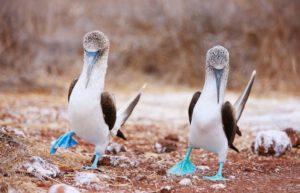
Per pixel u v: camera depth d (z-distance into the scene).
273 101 20.45
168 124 16.31
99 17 27.45
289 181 9.90
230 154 12.30
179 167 10.41
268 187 9.46
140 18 26.86
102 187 9.23
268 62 24.12
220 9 25.73
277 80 23.41
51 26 24.84
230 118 9.72
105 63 10.02
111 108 10.01
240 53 24.70
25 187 8.63
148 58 25.41
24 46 22.92
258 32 24.95
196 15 25.56
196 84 24.19
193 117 9.88
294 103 19.86
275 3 24.84
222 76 9.79
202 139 9.95
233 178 10.12
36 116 16.00
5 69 22.19
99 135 10.16
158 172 10.32
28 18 23.17
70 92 10.32
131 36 26.45
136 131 15.02
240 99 10.49
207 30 25.45
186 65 24.59
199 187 9.45
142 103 19.69
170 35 25.41
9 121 15.07
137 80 24.31
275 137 12.10
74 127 10.18
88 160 11.06
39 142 11.76
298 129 15.00
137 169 10.66
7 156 9.48
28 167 9.48
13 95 19.98
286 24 24.50
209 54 9.80
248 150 12.68
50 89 21.25
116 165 10.84
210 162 11.55
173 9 25.94
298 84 23.31
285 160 11.77
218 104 9.73
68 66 24.73
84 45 10.00
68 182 9.37
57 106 18.02
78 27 26.81
